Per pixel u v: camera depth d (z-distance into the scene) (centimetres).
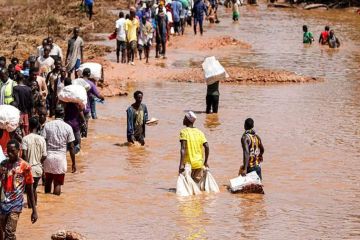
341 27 10719
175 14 9369
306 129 4719
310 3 14338
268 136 4538
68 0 12081
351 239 2853
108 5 13125
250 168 3484
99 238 2828
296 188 3538
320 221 3064
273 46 8719
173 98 5709
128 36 7131
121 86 6069
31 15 9956
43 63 4944
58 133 3344
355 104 5484
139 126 4288
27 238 2811
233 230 2939
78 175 3697
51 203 3253
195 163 3478
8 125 3300
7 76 4028
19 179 2639
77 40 5719
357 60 7650
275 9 14012
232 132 4638
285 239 2844
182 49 8394
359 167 3900
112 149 4209
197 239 2831
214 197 3397
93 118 4966
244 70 6588
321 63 7419
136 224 3000
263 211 3189
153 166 3884
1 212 2628
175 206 3247
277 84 6334
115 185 3544
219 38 8819
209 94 5147
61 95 3988
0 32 8731
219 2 14850
